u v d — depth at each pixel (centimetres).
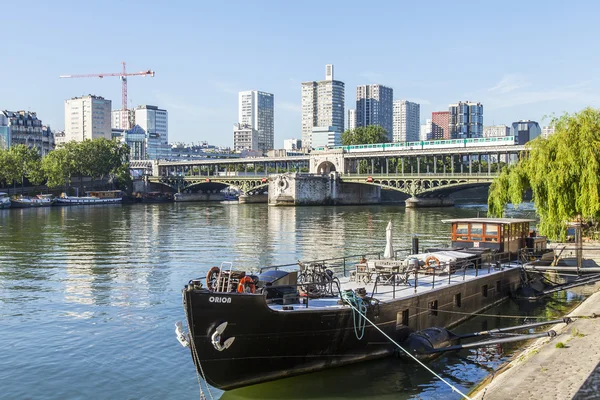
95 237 7444
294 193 15675
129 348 2656
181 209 14262
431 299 2522
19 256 5641
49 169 16700
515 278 3316
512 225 3534
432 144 14650
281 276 2294
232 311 1914
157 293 3847
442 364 2297
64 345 2706
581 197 3372
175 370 2380
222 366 1939
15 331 2938
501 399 1603
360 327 2189
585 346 2052
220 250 6134
